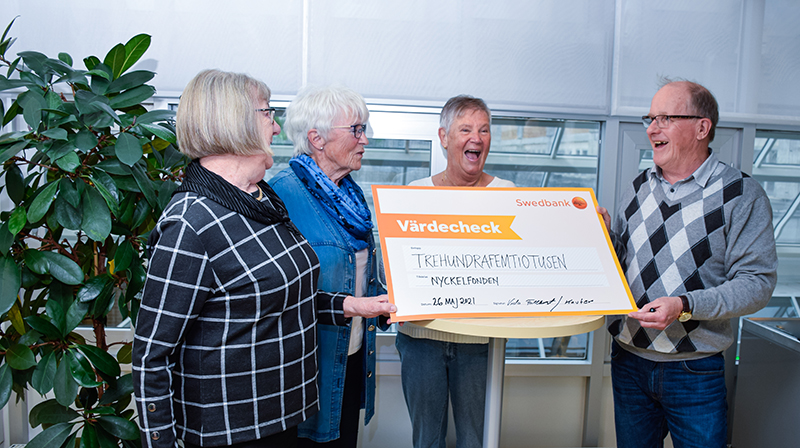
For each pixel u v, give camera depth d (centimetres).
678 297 125
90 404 140
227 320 99
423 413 170
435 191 131
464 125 168
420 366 167
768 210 135
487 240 124
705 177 139
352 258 139
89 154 136
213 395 100
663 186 148
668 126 139
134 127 137
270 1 204
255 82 105
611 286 122
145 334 94
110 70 149
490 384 131
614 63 217
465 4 209
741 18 216
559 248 126
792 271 246
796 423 190
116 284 148
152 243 100
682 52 218
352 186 154
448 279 118
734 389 235
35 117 120
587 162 231
